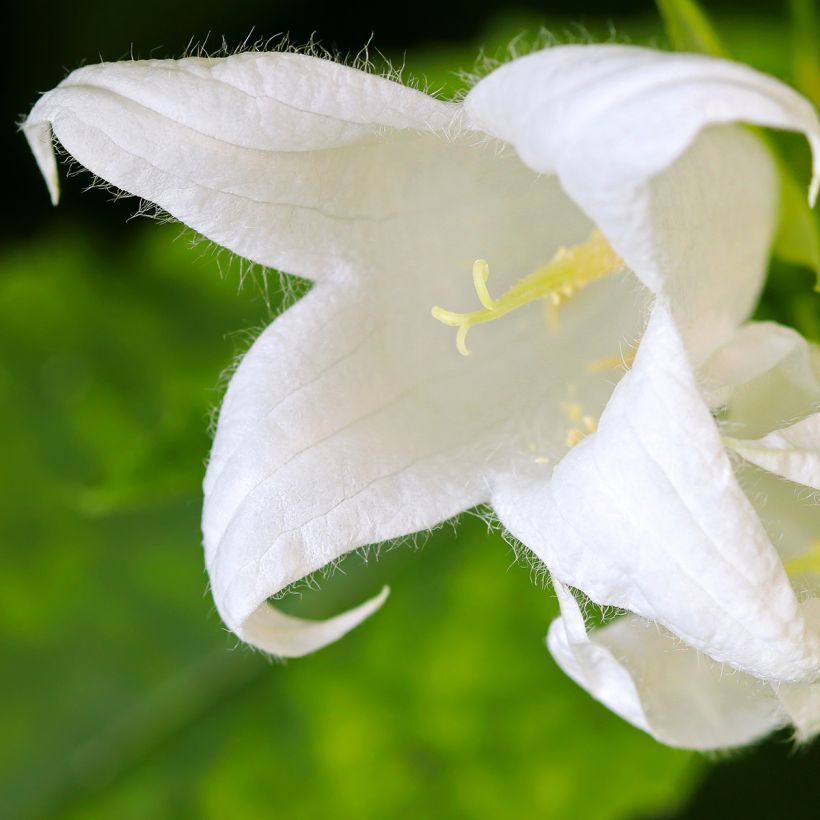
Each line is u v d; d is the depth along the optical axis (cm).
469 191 25
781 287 26
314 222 25
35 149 24
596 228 26
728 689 25
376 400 25
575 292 26
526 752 29
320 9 30
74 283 32
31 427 31
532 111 23
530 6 30
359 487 25
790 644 23
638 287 26
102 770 30
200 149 24
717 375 24
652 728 24
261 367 25
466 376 25
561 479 23
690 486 23
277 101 24
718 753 28
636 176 22
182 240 31
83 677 30
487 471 25
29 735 30
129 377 31
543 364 26
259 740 30
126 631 31
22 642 31
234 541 24
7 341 32
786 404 24
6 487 31
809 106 22
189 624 30
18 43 30
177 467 28
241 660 30
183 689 30
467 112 23
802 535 24
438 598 30
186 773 30
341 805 30
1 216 30
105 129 24
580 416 25
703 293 24
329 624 25
